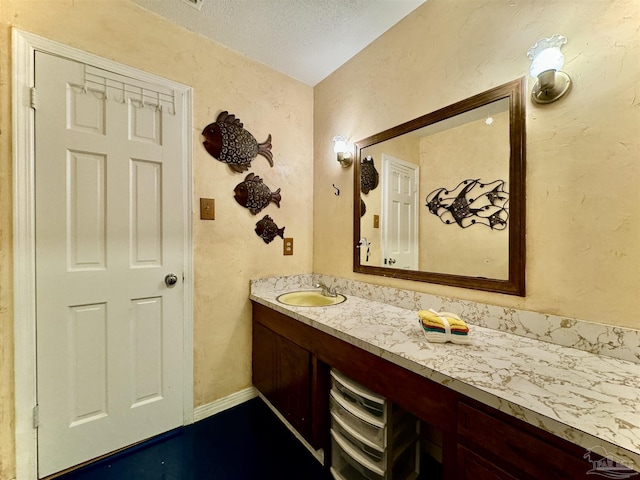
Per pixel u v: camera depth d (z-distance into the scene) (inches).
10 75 46.3
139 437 59.2
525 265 43.3
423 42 56.9
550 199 40.8
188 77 64.5
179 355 64.2
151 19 59.6
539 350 38.4
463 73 50.6
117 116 56.0
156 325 61.1
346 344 46.3
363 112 70.6
